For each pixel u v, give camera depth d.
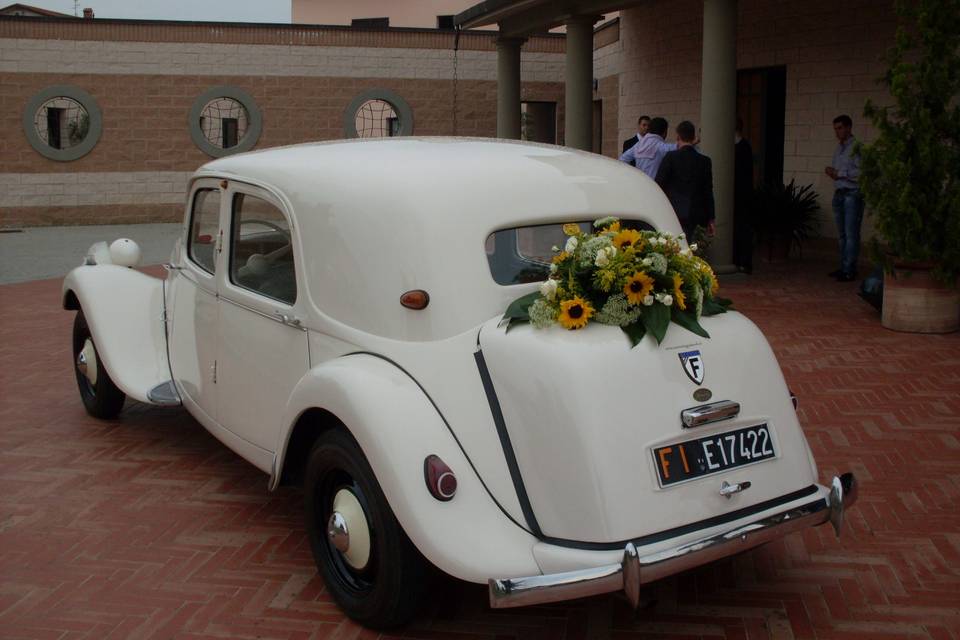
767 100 13.34
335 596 3.52
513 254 3.54
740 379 3.24
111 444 5.49
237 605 3.60
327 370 3.40
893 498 4.46
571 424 2.93
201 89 21.44
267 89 21.86
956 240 7.40
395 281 3.39
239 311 4.23
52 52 20.31
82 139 21.38
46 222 20.77
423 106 22.91
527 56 23.50
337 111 22.39
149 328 5.30
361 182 3.59
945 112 7.34
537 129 25.67
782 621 3.42
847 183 10.09
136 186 21.31
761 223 11.78
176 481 4.90
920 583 3.67
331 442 3.42
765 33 12.95
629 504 2.91
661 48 15.61
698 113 14.70
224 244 4.34
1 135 20.23
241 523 4.37
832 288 9.85
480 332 3.29
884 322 7.92
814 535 4.11
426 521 2.99
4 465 5.15
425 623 3.46
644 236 3.29
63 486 4.84
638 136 11.58
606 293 3.18
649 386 3.04
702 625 3.41
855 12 11.47
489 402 3.15
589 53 13.28
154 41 20.94
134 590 3.72
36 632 3.41
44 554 4.05
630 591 2.80
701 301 3.25
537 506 3.01
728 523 3.08
